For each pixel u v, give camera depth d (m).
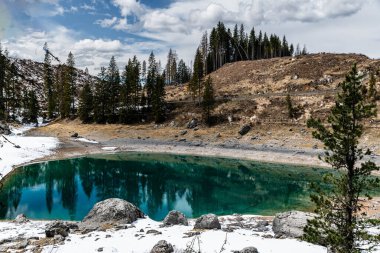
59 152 79.44
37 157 72.69
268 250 19.52
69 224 25.53
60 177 59.53
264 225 28.56
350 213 16.48
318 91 97.81
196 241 20.81
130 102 111.62
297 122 85.25
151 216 38.44
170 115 104.81
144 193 49.66
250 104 98.62
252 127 88.88
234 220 32.19
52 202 43.47
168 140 91.25
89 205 42.47
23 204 42.31
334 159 16.66
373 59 112.75
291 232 23.77
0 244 20.36
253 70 129.75
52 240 20.92
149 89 114.44
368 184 16.27
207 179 58.72
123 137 95.88
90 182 56.19
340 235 16.27
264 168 66.75
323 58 120.94
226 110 98.94
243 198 46.16
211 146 84.69
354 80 16.17
